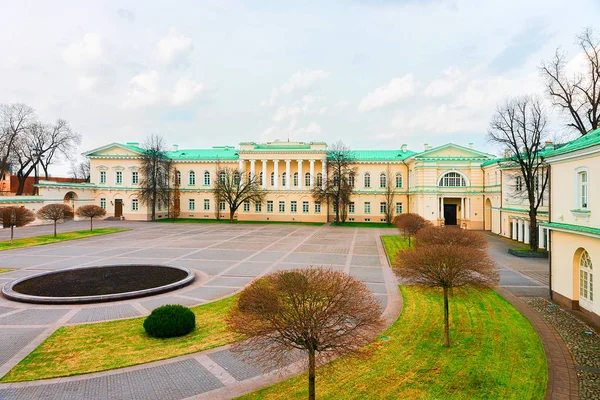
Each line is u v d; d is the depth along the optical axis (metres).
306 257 27.44
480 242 20.05
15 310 15.16
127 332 12.85
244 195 61.16
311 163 61.53
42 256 27.30
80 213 42.81
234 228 49.56
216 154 68.12
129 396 8.89
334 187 58.31
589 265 14.73
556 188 17.25
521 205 37.44
